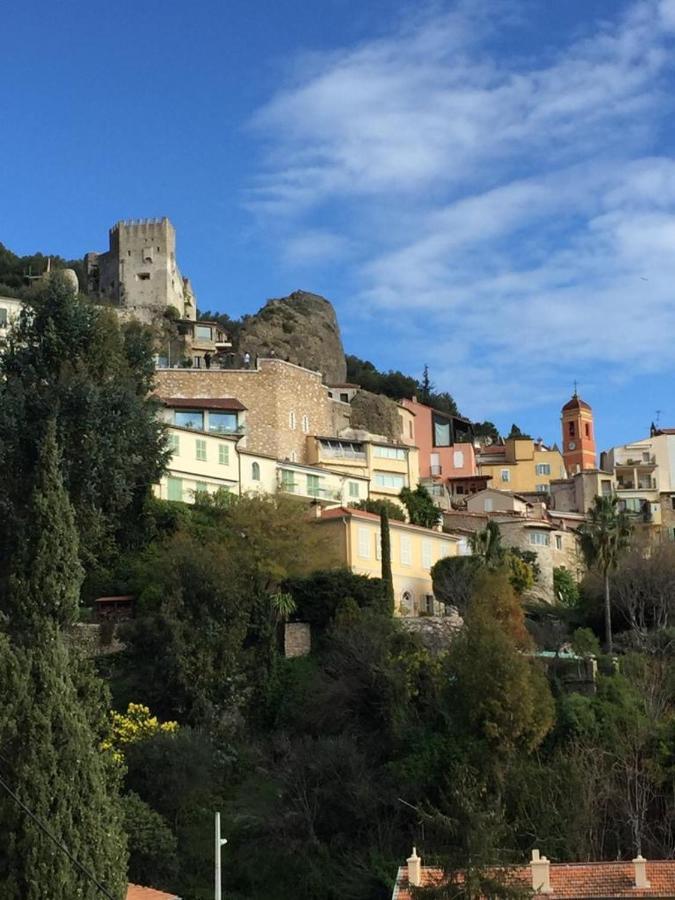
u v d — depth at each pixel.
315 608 72.69
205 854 56.94
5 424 71.00
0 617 44.38
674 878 48.06
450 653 63.94
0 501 66.19
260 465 96.75
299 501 87.19
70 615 45.12
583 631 76.62
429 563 89.81
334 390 128.38
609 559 82.94
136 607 72.69
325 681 66.75
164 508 82.94
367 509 96.75
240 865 56.84
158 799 57.84
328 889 55.72
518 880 45.00
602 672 69.12
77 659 43.34
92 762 38.88
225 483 93.44
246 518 79.50
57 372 76.56
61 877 36.09
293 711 66.62
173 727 60.78
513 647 63.41
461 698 60.84
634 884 47.72
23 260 168.62
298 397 111.62
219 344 141.00
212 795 60.88
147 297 150.62
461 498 124.94
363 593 73.56
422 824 54.00
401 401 138.12
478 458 142.88
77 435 72.38
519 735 59.62
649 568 84.94
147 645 66.88
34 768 37.44
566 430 155.00
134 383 80.50
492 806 48.69
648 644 75.25
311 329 142.75
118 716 60.47
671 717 63.09
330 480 102.94
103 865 37.50
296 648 71.62
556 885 47.81
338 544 83.44
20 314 81.94
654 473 139.00
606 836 57.00
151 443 76.69
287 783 59.84
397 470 110.75
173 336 140.00
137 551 79.06
